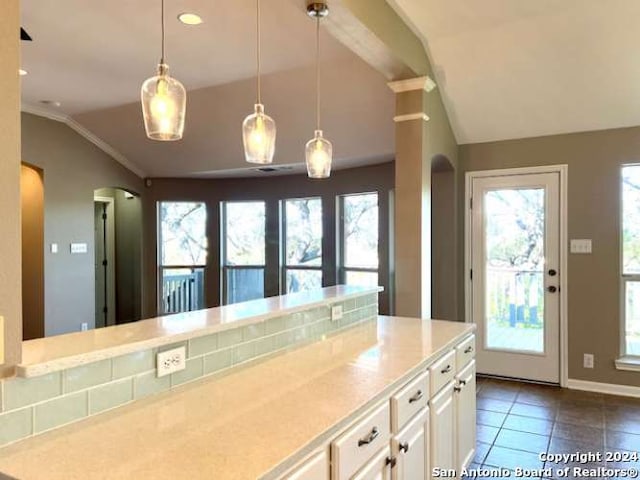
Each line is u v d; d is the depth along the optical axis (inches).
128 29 125.4
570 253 166.2
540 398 155.8
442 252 185.3
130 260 291.9
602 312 161.8
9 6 45.8
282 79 164.2
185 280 289.1
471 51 140.1
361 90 164.6
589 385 163.6
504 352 177.9
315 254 262.7
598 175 161.3
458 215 183.9
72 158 225.1
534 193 172.4
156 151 241.8
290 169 246.7
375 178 229.8
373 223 235.6
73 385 49.8
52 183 215.3
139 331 61.9
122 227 295.1
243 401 58.1
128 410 54.1
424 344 89.6
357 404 57.5
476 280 182.2
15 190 46.0
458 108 163.5
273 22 121.3
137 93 182.4
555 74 142.8
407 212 138.2
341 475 53.1
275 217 273.7
